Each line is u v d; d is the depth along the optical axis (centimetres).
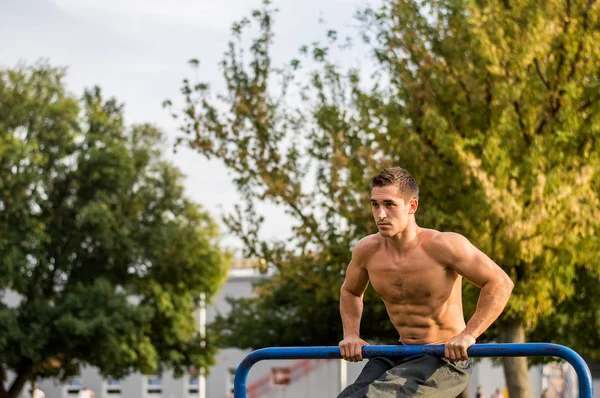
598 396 4906
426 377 708
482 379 5362
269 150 2778
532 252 2016
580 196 2047
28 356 4588
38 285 4944
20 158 4691
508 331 2284
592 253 2058
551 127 2162
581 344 2848
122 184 5044
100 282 4762
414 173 2295
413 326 743
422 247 737
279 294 3756
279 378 5803
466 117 2222
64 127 5009
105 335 4641
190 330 5259
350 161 2570
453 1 2297
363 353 727
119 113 5247
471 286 2138
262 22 2803
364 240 769
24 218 4756
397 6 2377
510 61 2106
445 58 2302
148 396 7400
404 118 2356
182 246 5150
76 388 7519
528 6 2136
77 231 4994
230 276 7200
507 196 1984
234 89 2780
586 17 2152
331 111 2762
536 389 4947
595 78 2166
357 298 778
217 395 7112
